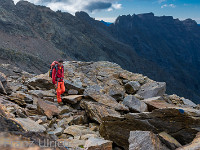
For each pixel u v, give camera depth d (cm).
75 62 1658
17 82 1211
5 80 796
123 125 533
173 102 1127
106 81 1379
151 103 852
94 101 934
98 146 424
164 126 458
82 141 499
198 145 340
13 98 712
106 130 569
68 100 921
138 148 362
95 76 1463
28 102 777
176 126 442
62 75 933
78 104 934
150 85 1269
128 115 523
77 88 1062
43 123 598
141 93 1210
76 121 746
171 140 405
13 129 269
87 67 1602
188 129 423
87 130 637
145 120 489
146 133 385
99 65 1653
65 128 650
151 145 355
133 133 403
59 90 920
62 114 779
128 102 880
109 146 449
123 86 1349
